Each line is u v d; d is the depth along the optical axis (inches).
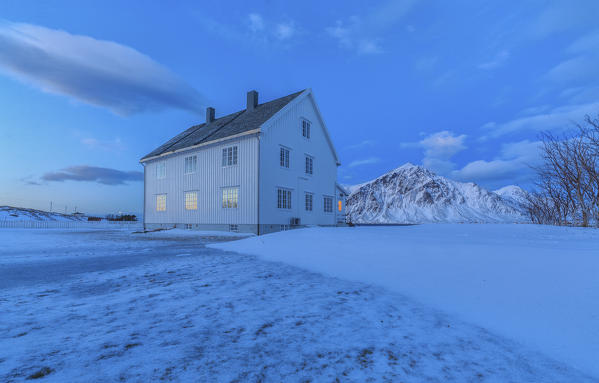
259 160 633.0
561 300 114.7
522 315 110.0
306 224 772.6
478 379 71.4
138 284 167.6
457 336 98.7
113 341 86.8
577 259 154.6
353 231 459.5
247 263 249.1
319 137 848.3
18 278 184.1
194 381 65.5
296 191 741.3
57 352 78.6
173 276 191.8
